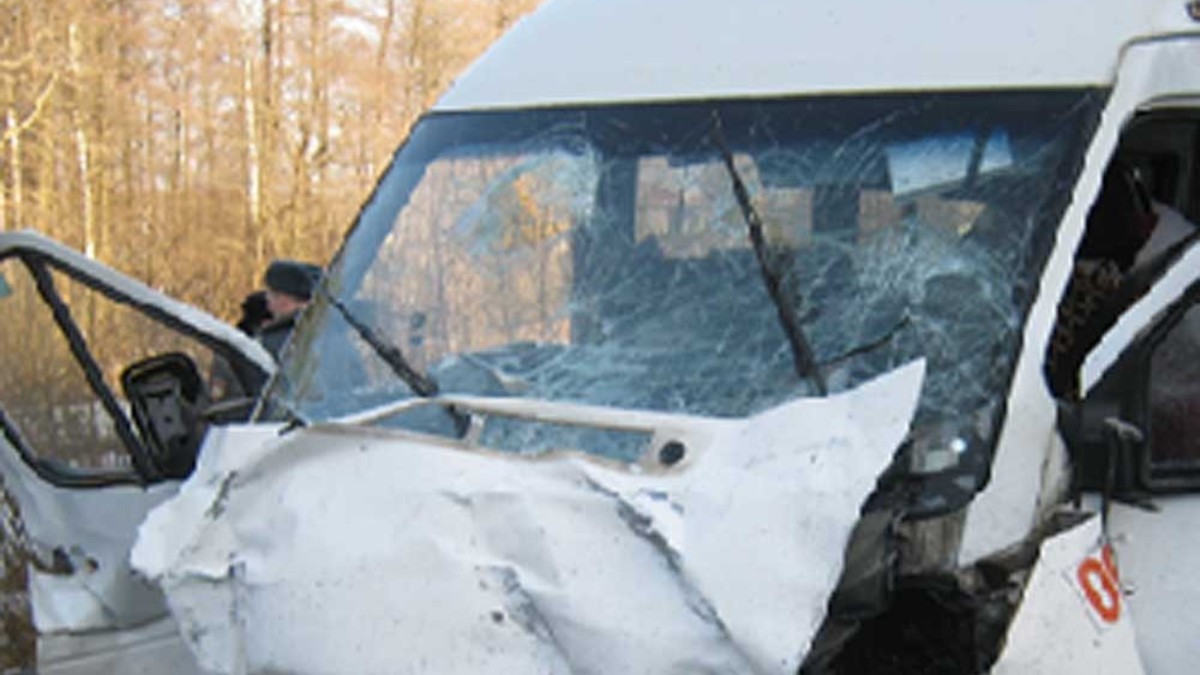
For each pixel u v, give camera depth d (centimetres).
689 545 266
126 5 2903
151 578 317
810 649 258
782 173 349
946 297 319
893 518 274
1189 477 333
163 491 404
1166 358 337
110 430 422
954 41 348
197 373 424
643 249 358
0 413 424
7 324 425
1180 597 324
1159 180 408
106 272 417
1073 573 289
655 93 375
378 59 2983
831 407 282
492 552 278
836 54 359
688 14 390
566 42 406
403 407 329
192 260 2522
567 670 265
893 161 339
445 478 291
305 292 682
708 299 341
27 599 480
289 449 315
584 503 277
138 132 2820
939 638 288
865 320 325
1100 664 287
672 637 260
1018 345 303
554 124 385
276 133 2895
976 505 288
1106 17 339
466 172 390
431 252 380
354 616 279
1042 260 313
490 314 363
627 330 346
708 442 290
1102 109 325
